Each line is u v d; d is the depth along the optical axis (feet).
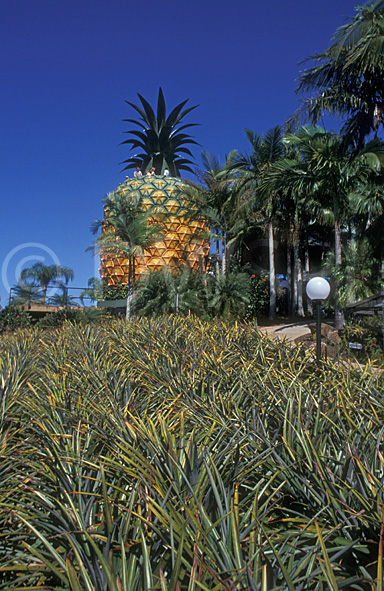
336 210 57.16
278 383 13.80
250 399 13.24
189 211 96.58
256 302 83.05
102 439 10.18
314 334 45.32
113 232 90.27
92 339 28.86
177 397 12.84
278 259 102.06
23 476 9.12
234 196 85.56
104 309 83.41
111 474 8.75
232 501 6.63
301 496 8.13
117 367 19.16
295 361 18.25
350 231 73.36
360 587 5.89
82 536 6.66
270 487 8.29
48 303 88.53
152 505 6.68
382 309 36.32
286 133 64.54
